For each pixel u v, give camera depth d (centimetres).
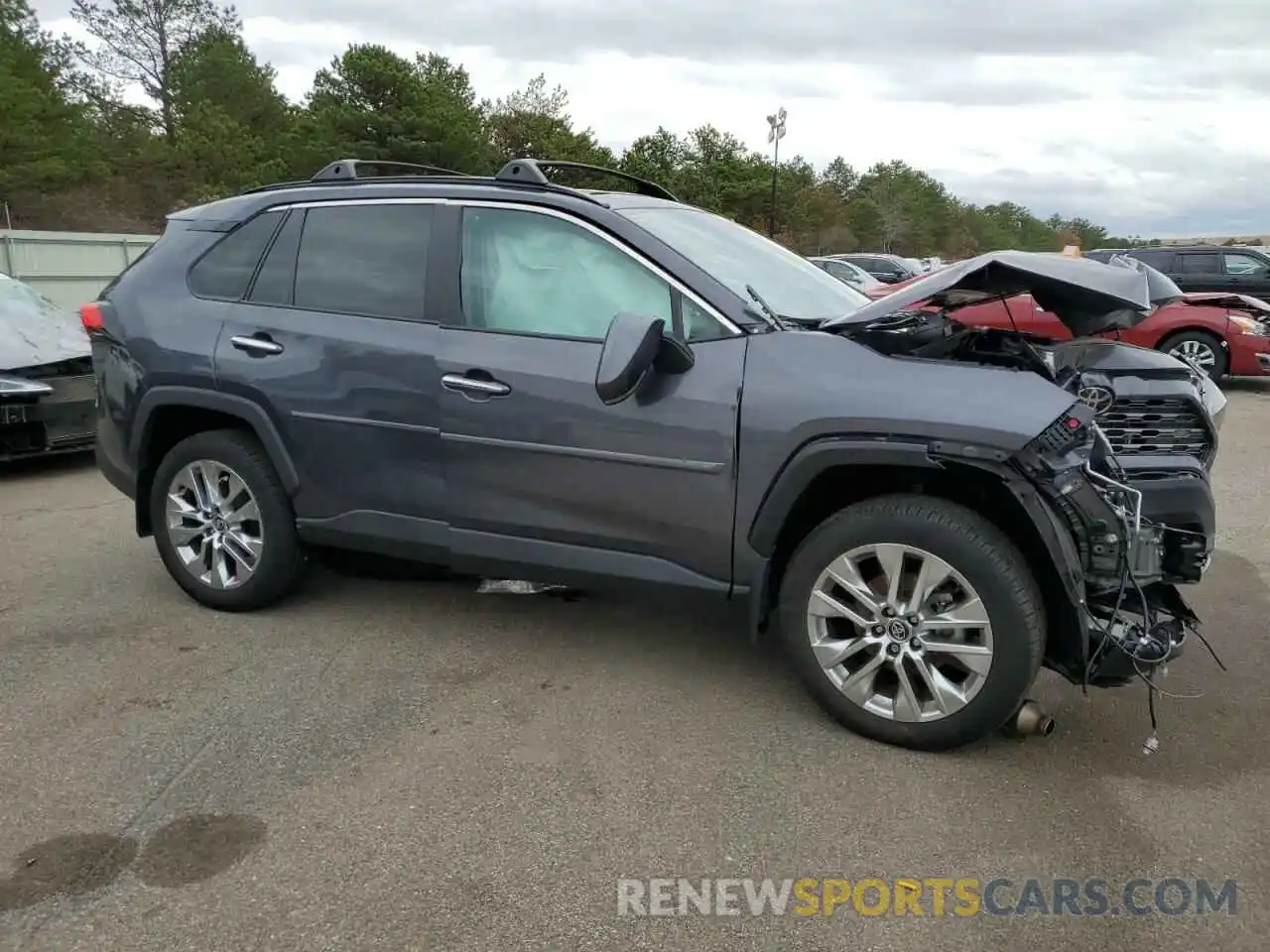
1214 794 304
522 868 268
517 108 6325
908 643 319
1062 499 305
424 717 352
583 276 359
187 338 425
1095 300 364
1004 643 303
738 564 338
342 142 4684
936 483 327
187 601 465
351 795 302
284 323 407
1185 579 362
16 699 364
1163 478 412
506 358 362
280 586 435
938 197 9531
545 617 445
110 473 462
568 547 365
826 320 365
